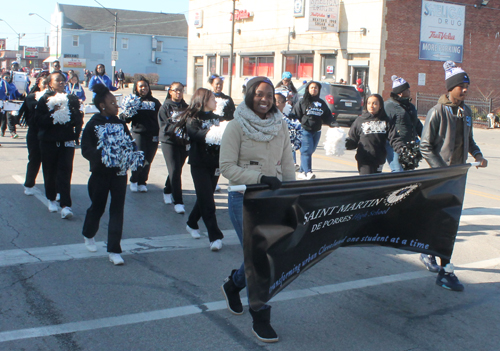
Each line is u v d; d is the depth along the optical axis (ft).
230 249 19.17
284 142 13.12
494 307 14.85
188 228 20.68
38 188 27.66
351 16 92.53
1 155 37.63
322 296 15.19
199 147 18.29
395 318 13.91
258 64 116.78
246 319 13.48
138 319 13.25
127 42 223.92
